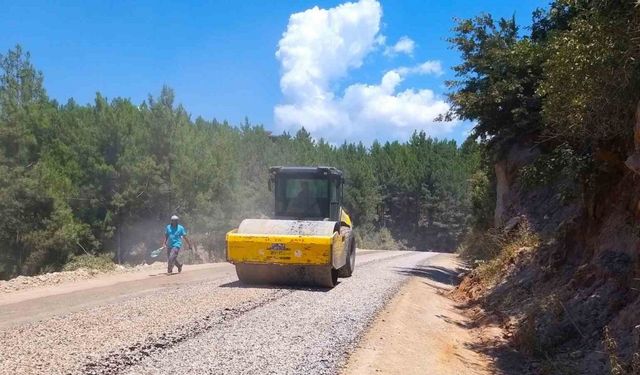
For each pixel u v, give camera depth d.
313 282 12.74
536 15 17.59
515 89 16.42
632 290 7.89
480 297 13.06
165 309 9.12
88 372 5.69
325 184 14.61
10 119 34.31
